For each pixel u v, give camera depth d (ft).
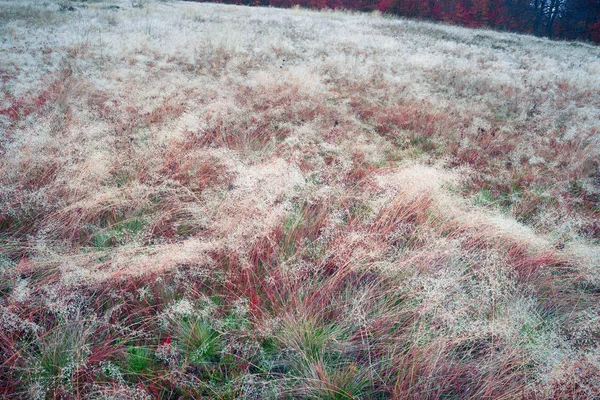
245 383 6.84
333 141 16.65
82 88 20.56
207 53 30.76
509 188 14.48
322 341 7.64
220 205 11.44
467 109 22.07
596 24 102.94
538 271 9.87
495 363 7.36
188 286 8.71
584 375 6.85
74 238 10.16
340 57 32.24
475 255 10.17
